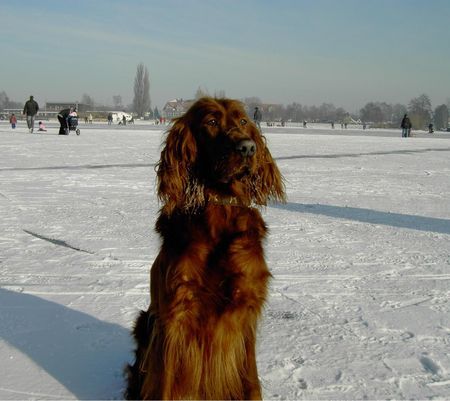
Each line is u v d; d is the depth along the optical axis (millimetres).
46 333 4594
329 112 161250
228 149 3533
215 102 3803
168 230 3539
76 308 5133
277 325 4766
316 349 4301
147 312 3861
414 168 19422
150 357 3453
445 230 8758
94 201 10898
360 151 28047
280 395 3623
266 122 105312
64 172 15711
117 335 4574
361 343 4410
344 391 3668
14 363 4055
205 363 3400
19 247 7273
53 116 146875
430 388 3709
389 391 3666
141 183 13633
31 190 12180
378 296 5531
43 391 3676
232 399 3533
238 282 3344
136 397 3627
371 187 14023
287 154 24906
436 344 4395
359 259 6922
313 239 8023
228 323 3369
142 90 135875
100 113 125562
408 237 8227
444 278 6156
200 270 3320
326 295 5547
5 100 186875
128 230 8344
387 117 158500
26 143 27734
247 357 3543
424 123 138750
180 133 3752
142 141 31578
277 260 6820
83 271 6258
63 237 7840
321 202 11445
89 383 3805
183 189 3658
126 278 6016
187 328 3322
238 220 3553
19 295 5461
